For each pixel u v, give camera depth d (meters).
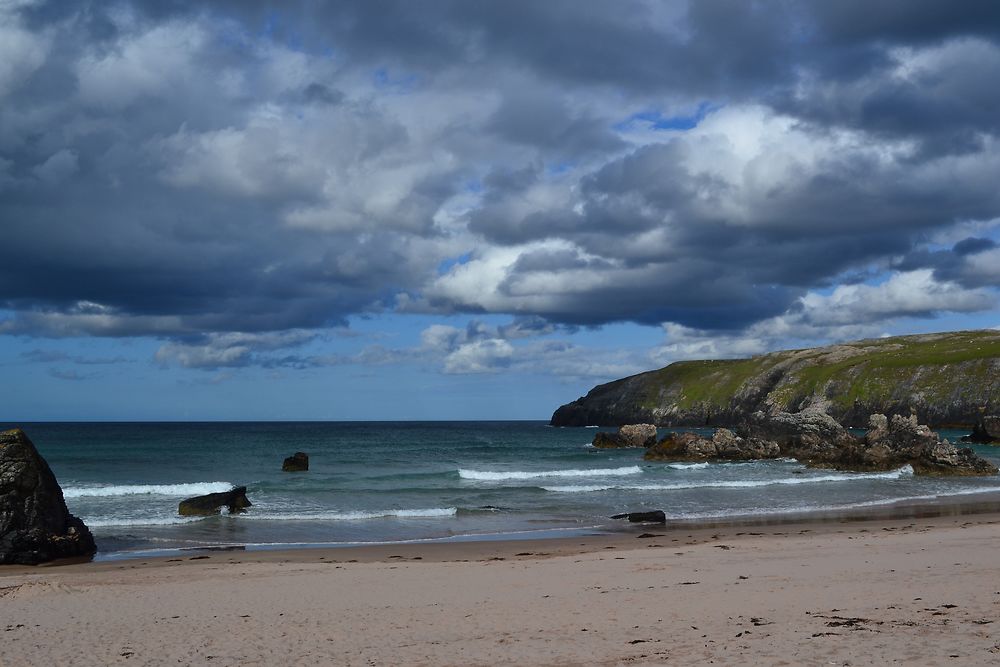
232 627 14.42
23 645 13.13
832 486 50.16
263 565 23.02
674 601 15.59
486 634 13.11
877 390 157.25
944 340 199.00
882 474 59.22
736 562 21.36
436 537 30.03
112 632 14.11
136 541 28.91
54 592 18.64
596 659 10.79
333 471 62.72
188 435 136.00
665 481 53.59
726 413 186.62
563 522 34.09
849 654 10.10
